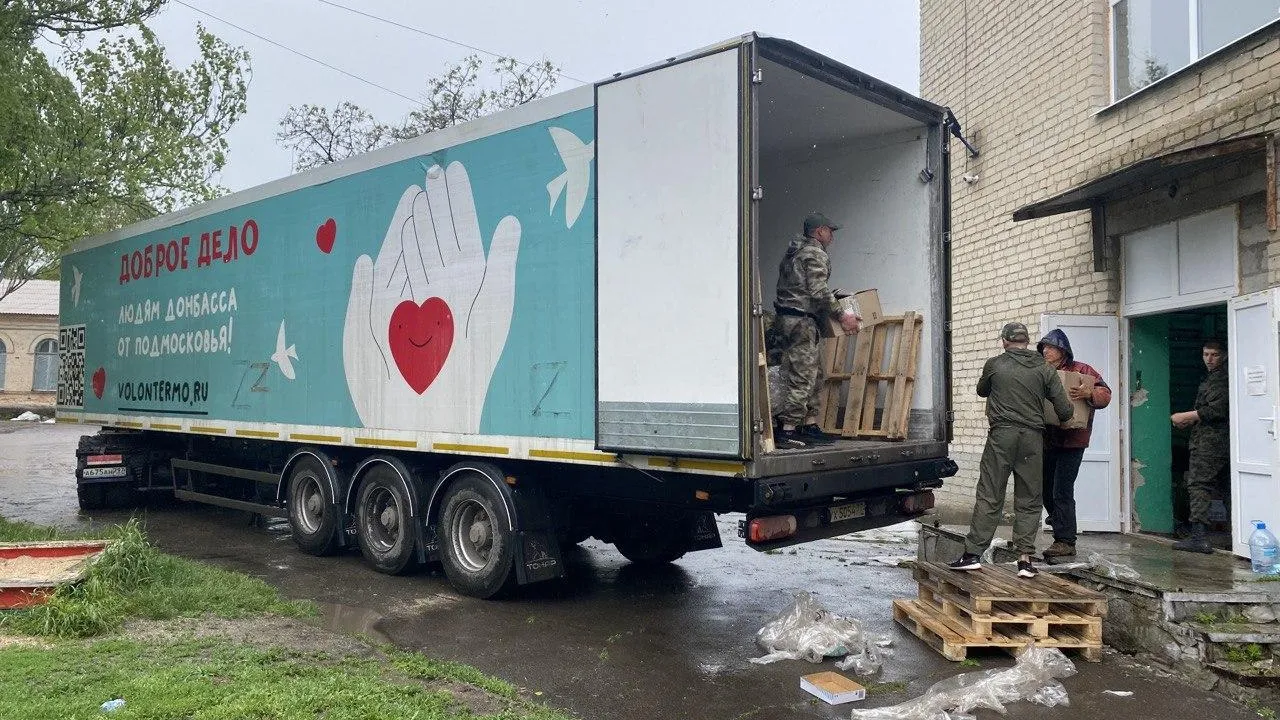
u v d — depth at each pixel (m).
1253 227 6.45
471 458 7.13
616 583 7.64
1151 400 7.93
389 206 7.52
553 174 6.20
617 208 5.67
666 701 4.79
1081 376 6.57
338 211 8.01
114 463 11.16
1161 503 7.85
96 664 4.85
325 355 8.12
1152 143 7.56
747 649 5.73
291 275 8.52
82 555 6.79
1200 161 6.57
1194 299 7.07
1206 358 6.78
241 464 10.04
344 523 8.23
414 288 7.25
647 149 5.52
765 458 5.09
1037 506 6.11
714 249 5.15
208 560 8.45
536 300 6.27
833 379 7.06
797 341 6.24
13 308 36.47
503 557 6.70
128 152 12.72
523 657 5.54
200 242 9.77
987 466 6.19
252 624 5.88
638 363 5.50
